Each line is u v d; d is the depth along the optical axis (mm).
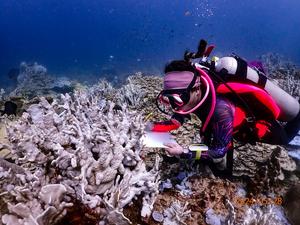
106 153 1041
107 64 19766
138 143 1210
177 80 1214
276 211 1505
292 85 3383
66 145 1098
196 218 1341
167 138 1385
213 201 1442
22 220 874
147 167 1686
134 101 2781
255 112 1441
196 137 2104
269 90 1517
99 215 977
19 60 27047
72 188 1001
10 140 1179
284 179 1841
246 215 1323
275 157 1699
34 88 7496
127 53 29656
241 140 1531
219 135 1265
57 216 929
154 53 27266
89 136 1106
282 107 1589
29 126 1209
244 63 1440
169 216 1270
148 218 1158
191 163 1658
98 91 3250
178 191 1480
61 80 8961
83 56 31625
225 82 1342
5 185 1014
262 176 1625
